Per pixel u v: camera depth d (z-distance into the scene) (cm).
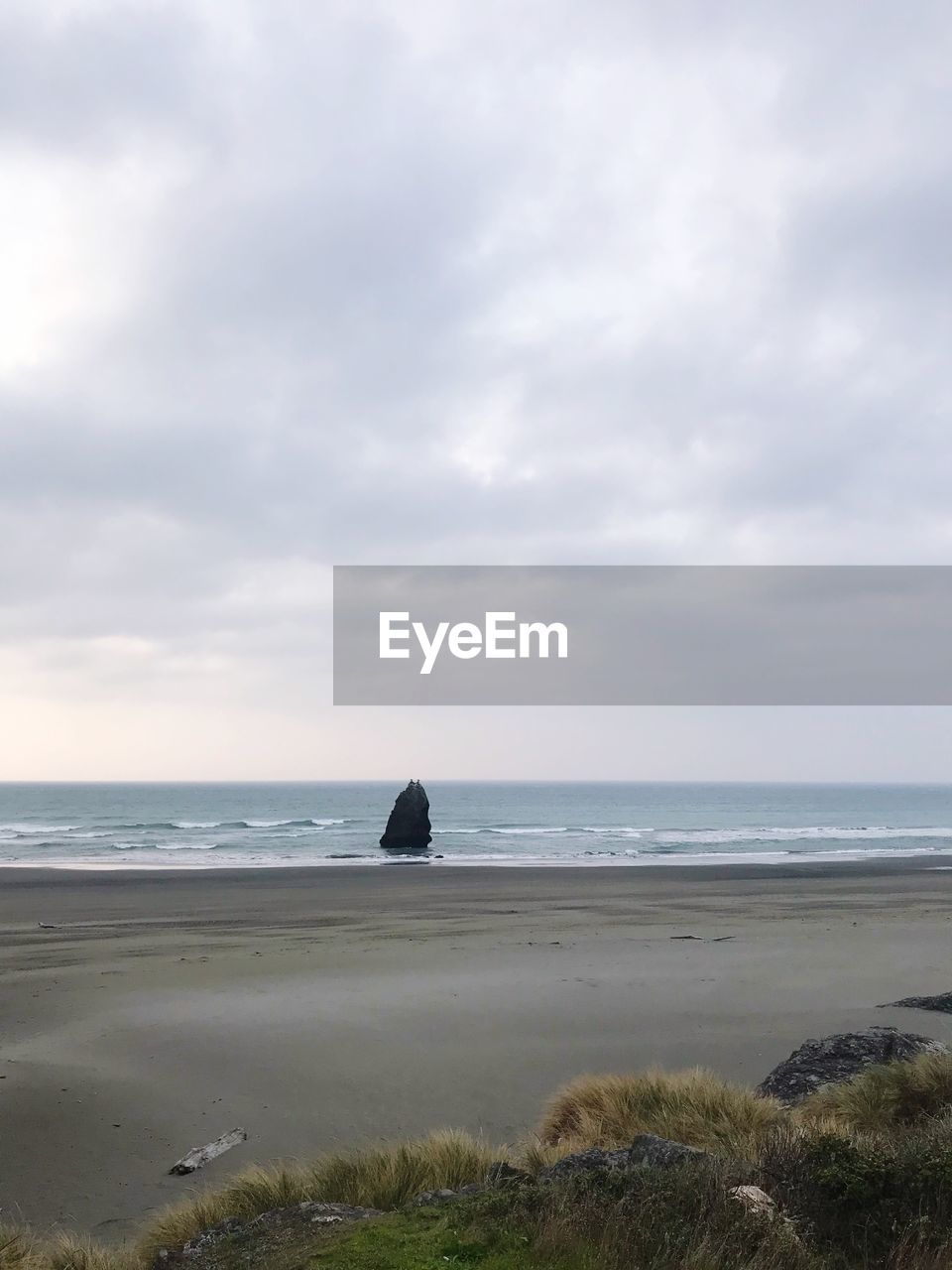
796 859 5134
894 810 14138
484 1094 1032
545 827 8738
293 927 2414
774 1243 423
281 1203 653
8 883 3459
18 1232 674
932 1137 589
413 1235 455
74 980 1672
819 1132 620
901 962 1848
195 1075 1108
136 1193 790
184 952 2005
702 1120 789
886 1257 429
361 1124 943
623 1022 1346
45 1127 941
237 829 7731
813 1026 1316
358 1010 1420
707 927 2403
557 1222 432
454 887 3394
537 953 1950
